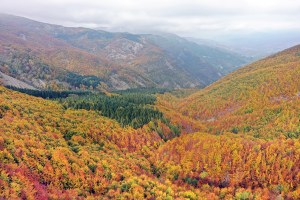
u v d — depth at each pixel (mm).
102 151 105250
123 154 112938
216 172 104812
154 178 101062
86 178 82375
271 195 92312
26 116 106875
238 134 135000
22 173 69438
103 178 85500
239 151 109938
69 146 98625
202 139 124062
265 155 105750
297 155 100812
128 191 82438
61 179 77375
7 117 98312
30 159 75938
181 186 99062
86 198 74625
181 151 120562
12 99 127750
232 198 92312
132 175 92625
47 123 109875
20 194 63125
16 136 84188
